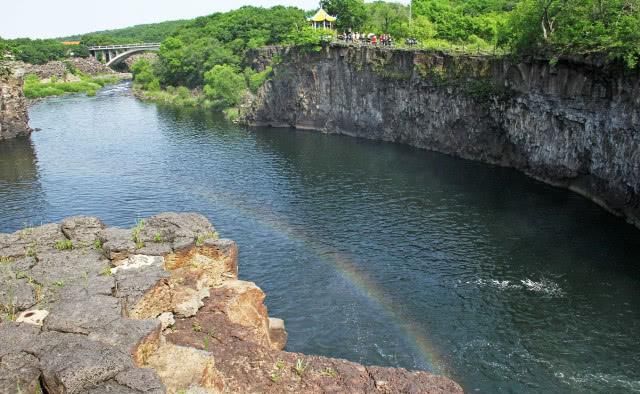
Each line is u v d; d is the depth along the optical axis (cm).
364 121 9388
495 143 7281
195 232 2853
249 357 2161
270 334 3102
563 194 5953
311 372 2083
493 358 3247
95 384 1617
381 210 5634
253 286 2797
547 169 6359
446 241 4825
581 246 4612
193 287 2588
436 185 6425
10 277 2402
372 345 3391
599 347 3319
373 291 4031
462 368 3167
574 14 5894
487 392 2973
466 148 7694
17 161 7894
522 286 4022
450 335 3478
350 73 9450
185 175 7069
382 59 8925
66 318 1994
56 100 14138
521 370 3138
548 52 6003
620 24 5131
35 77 16112
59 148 8675
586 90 5547
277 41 14938
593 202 5647
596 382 3022
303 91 10306
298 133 10000
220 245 2808
